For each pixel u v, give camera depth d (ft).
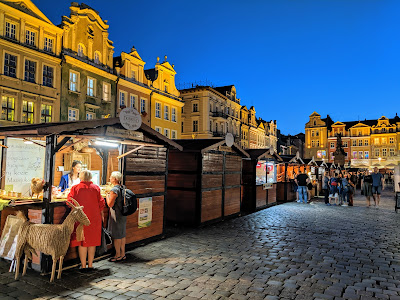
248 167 48.21
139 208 25.05
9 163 30.89
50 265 18.15
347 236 29.40
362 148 237.04
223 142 36.60
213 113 162.50
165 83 127.24
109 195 20.26
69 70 82.99
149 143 25.07
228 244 25.66
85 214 18.17
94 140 21.72
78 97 85.51
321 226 34.35
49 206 18.04
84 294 15.33
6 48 69.31
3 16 68.85
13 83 70.54
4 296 14.92
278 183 61.62
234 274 18.47
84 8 87.51
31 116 74.74
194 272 18.71
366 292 16.15
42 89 76.43
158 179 27.37
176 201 34.71
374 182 53.57
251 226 33.86
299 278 18.02
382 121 232.53
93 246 18.86
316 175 77.36
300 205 55.31
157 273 18.47
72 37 84.02
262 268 19.65
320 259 21.86
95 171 26.86
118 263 20.33
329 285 17.04
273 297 15.34
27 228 17.30
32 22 74.74
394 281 17.79
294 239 27.81
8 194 20.75
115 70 100.17
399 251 24.29
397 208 46.78
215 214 36.42
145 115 108.17
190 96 159.94
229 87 189.16
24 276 17.54
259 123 232.94
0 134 20.42
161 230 27.73
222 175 38.04
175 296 15.25
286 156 67.26
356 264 20.85
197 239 27.40
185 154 34.45
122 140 22.58
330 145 246.88
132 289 16.03
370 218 40.65
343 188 56.44
